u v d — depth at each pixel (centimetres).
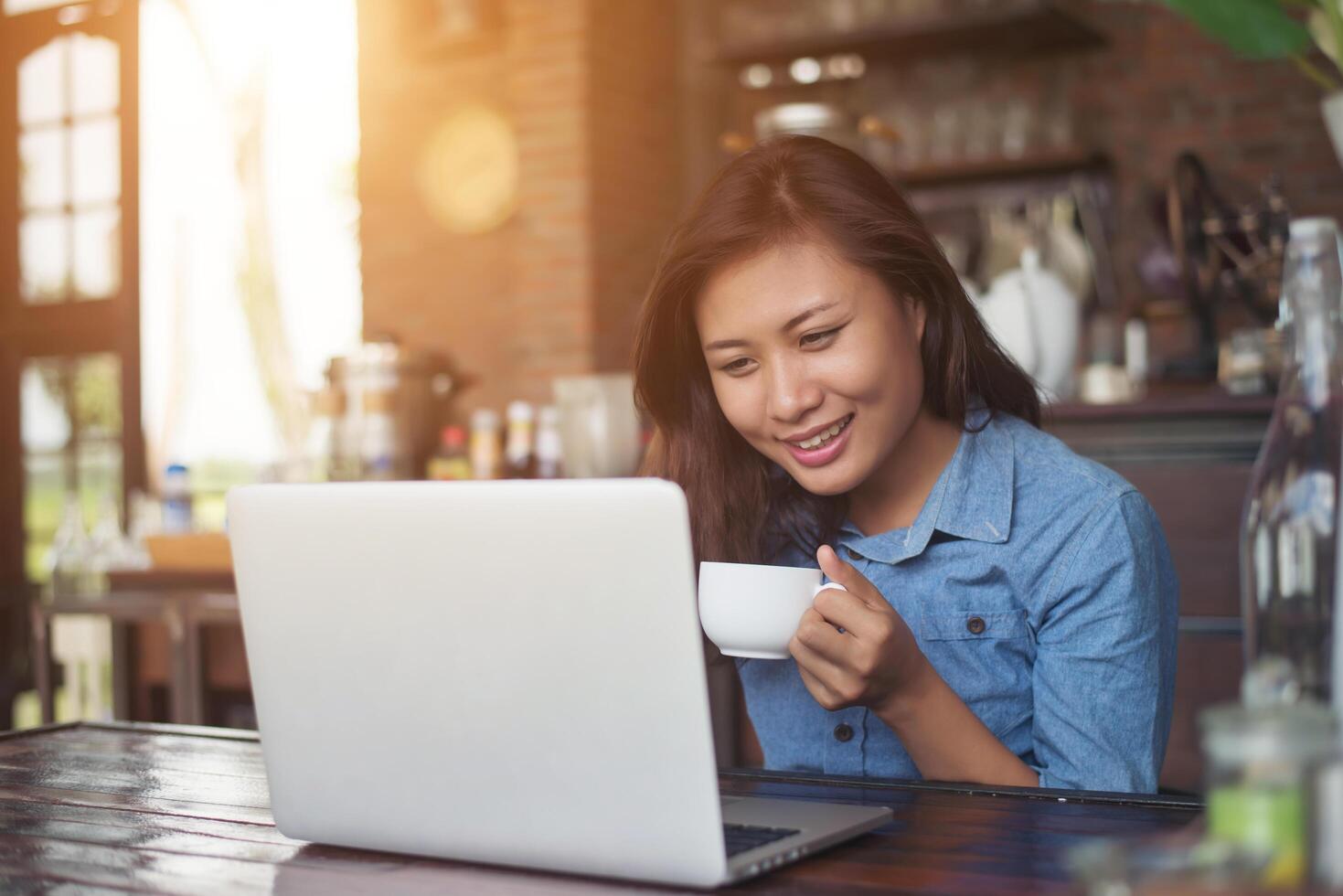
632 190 414
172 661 302
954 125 374
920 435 123
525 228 402
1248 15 171
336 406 357
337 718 85
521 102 402
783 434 112
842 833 83
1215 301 291
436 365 367
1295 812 50
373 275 447
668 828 74
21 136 501
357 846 86
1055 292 273
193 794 104
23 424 501
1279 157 373
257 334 519
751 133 431
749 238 109
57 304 495
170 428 495
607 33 403
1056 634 115
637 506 71
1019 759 108
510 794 79
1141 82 386
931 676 103
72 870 82
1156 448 250
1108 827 85
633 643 73
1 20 503
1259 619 69
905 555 121
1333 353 69
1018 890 71
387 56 444
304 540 84
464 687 79
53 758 121
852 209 109
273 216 525
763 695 128
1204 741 53
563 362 396
